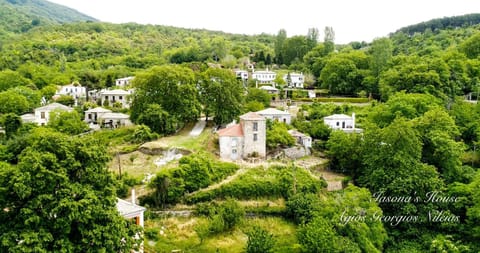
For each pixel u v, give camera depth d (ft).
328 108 284.82
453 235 151.02
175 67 243.60
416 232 154.51
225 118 236.22
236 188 163.32
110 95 327.06
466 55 358.23
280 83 397.80
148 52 642.63
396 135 171.83
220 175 173.17
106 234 84.94
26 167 82.53
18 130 222.48
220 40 644.27
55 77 404.77
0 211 81.35
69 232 82.69
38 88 383.65
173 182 156.46
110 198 90.07
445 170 181.98
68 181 85.20
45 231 79.77
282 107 292.61
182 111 227.81
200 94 240.73
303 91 355.56
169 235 136.77
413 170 164.04
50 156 83.87
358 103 322.55
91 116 274.57
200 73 248.32
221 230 140.46
